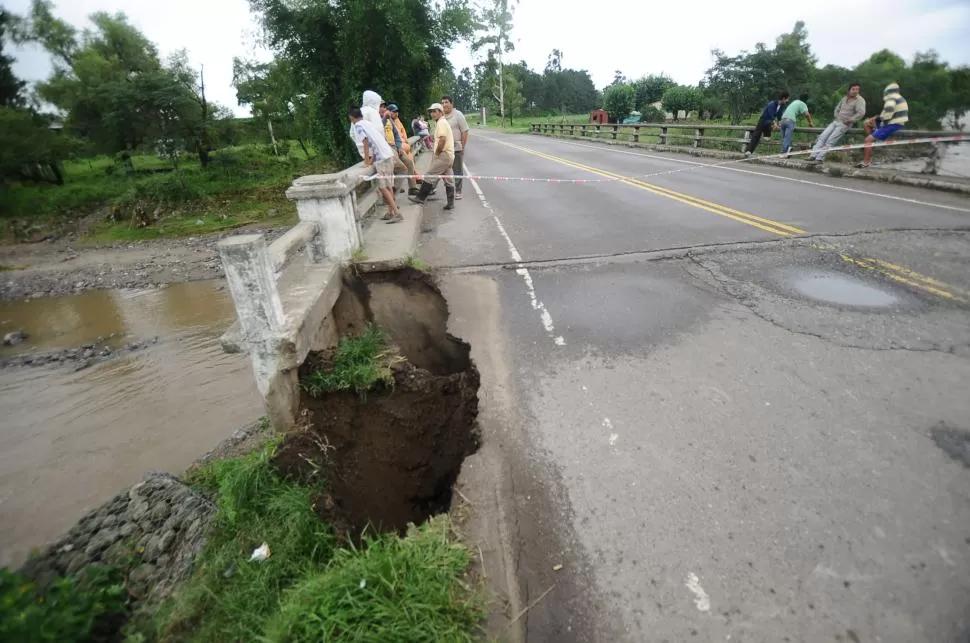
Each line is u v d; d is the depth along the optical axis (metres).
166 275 15.04
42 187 26.58
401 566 2.24
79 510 5.45
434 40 17.75
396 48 15.94
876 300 4.60
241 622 2.36
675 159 15.12
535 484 2.83
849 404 3.28
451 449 3.33
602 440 3.12
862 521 2.45
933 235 6.10
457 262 6.06
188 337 10.36
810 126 12.45
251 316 3.33
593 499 2.69
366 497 3.11
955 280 4.85
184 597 2.66
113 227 21.58
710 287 5.14
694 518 2.53
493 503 2.73
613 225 7.36
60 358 9.90
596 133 25.38
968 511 2.47
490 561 2.38
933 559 2.25
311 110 18.11
